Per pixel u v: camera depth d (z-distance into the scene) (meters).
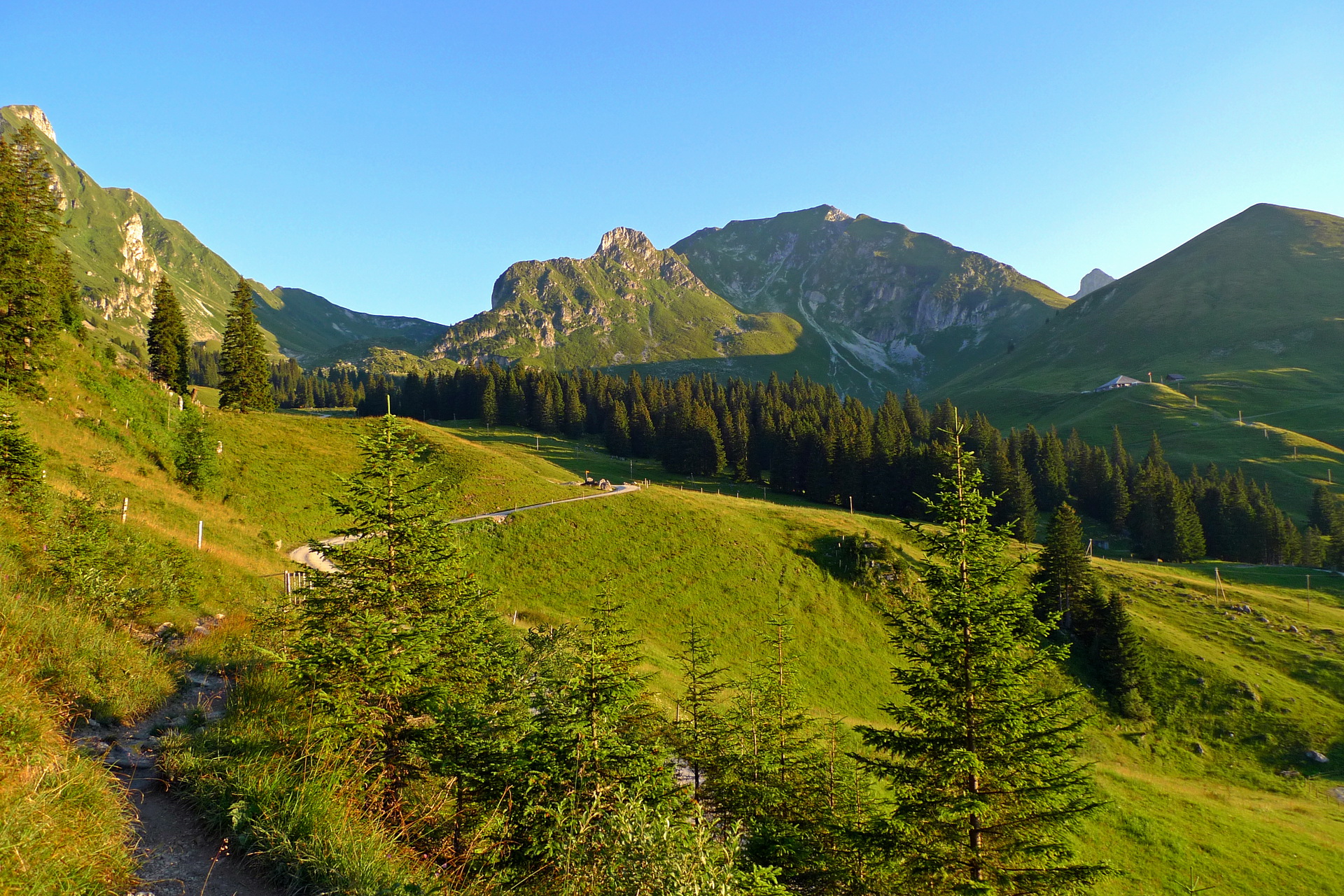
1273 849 35.19
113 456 40.16
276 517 57.41
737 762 20.45
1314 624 78.12
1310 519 125.88
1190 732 60.50
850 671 62.25
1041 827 14.76
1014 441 147.75
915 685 16.59
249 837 7.29
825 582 74.81
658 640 59.66
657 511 83.94
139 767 9.07
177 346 93.56
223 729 10.30
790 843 16.11
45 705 9.20
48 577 15.62
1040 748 15.11
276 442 72.44
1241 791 52.81
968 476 18.05
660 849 7.86
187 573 22.89
